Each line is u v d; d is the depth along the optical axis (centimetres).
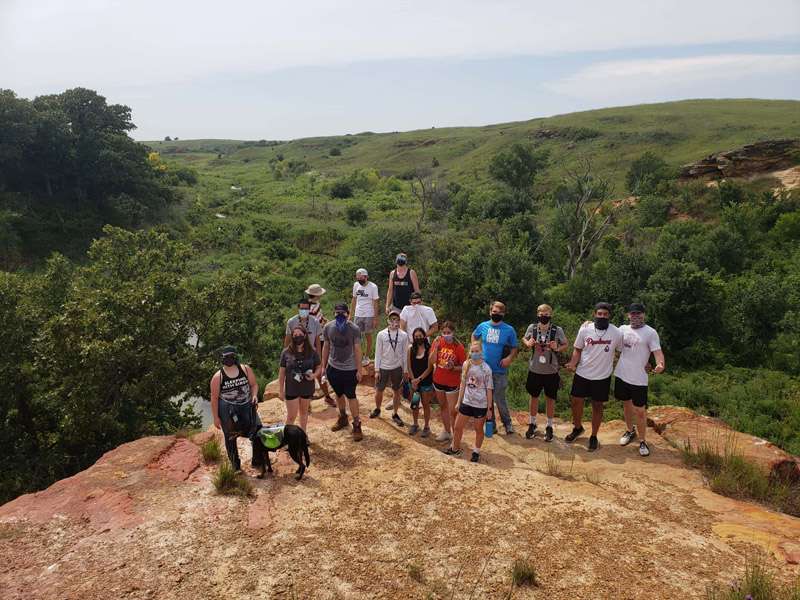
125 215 5088
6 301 1633
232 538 518
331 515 567
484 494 620
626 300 2406
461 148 10956
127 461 666
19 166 4647
